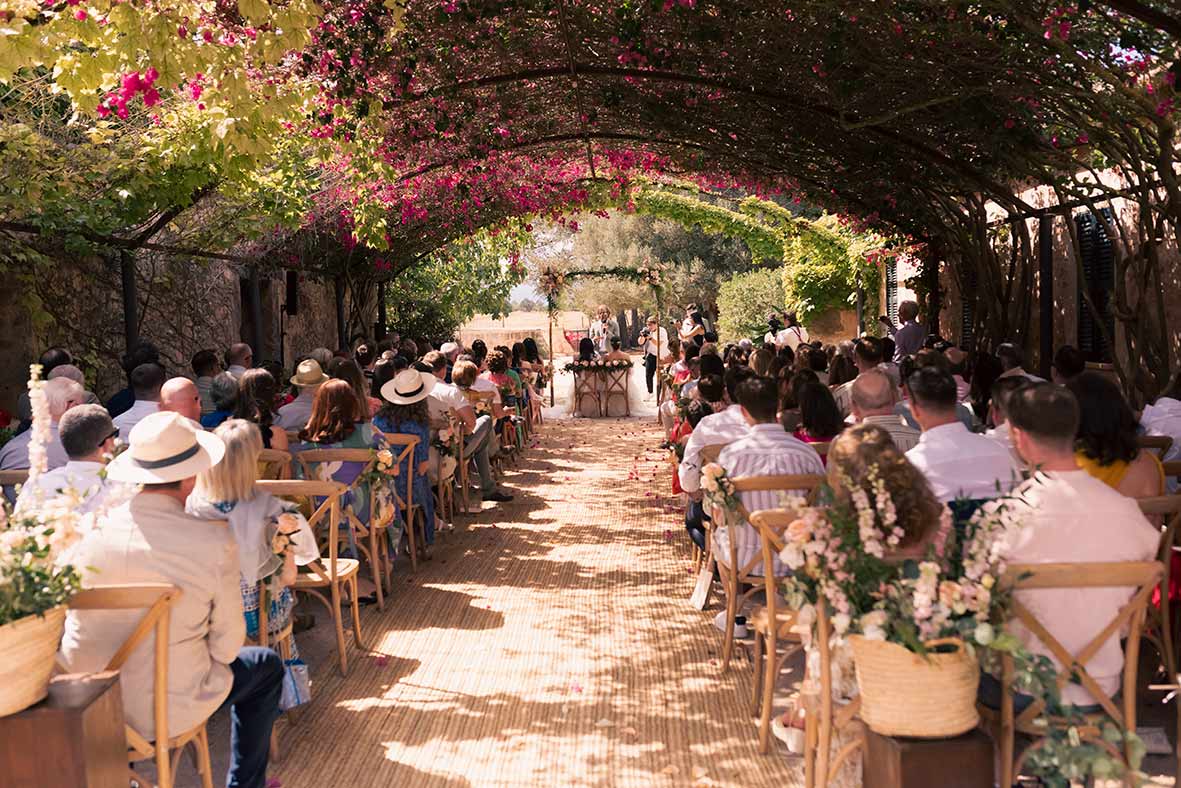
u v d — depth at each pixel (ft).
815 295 67.62
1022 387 9.89
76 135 24.31
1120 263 26.03
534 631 18.75
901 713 8.72
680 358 49.83
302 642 18.22
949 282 45.93
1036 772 9.63
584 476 37.40
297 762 13.30
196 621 10.34
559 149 41.39
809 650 11.10
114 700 9.04
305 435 20.11
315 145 29.32
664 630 18.70
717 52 25.61
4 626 8.15
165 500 10.37
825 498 9.50
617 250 120.16
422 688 15.93
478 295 68.49
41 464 9.38
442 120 30.04
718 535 16.57
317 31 22.91
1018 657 8.55
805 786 11.09
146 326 33.06
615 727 14.33
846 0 20.26
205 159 24.26
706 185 44.21
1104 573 9.08
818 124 30.55
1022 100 23.94
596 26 24.50
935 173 33.01
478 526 28.35
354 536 19.62
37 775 8.34
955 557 8.98
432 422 26.18
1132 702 9.37
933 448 12.24
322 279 53.06
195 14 17.57
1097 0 17.21
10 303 26.17
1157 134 22.09
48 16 15.48
